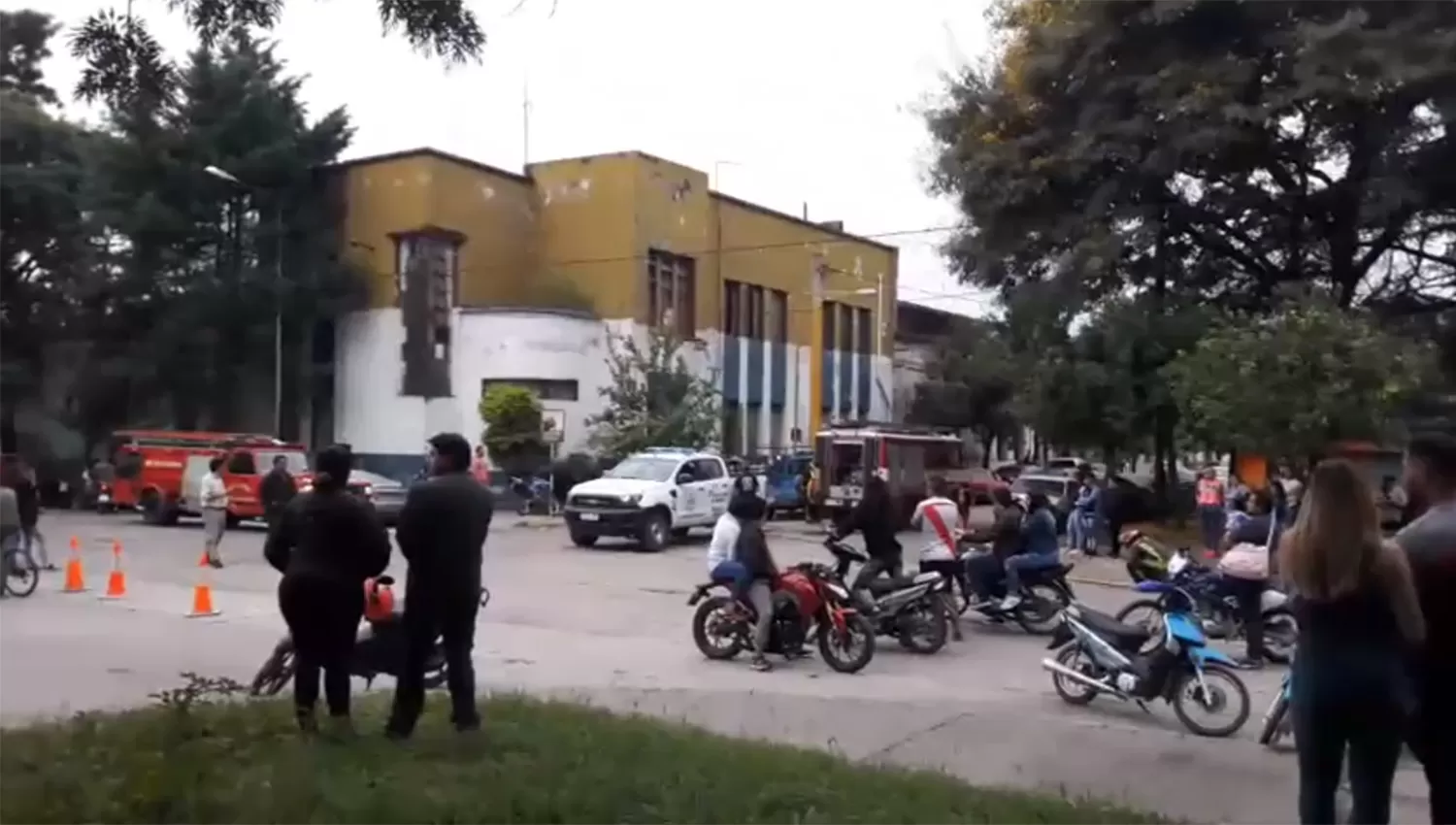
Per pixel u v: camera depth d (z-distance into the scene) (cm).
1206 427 2505
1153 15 2822
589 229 4419
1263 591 1432
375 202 4178
